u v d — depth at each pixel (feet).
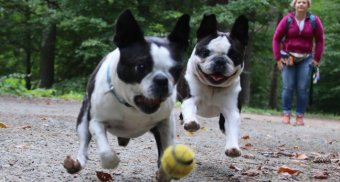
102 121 11.76
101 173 12.73
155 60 10.33
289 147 21.63
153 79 10.21
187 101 15.60
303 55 30.32
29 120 24.12
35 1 61.82
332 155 19.26
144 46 10.53
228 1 58.44
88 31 58.44
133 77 10.50
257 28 69.56
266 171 15.29
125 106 11.30
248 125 31.50
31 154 15.29
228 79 15.20
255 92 91.91
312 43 30.50
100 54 54.80
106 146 11.44
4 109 30.19
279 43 30.71
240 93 15.85
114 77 11.10
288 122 33.83
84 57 57.57
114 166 11.48
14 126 21.38
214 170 15.08
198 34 15.89
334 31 70.03
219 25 55.67
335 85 74.69
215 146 20.01
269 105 82.17
